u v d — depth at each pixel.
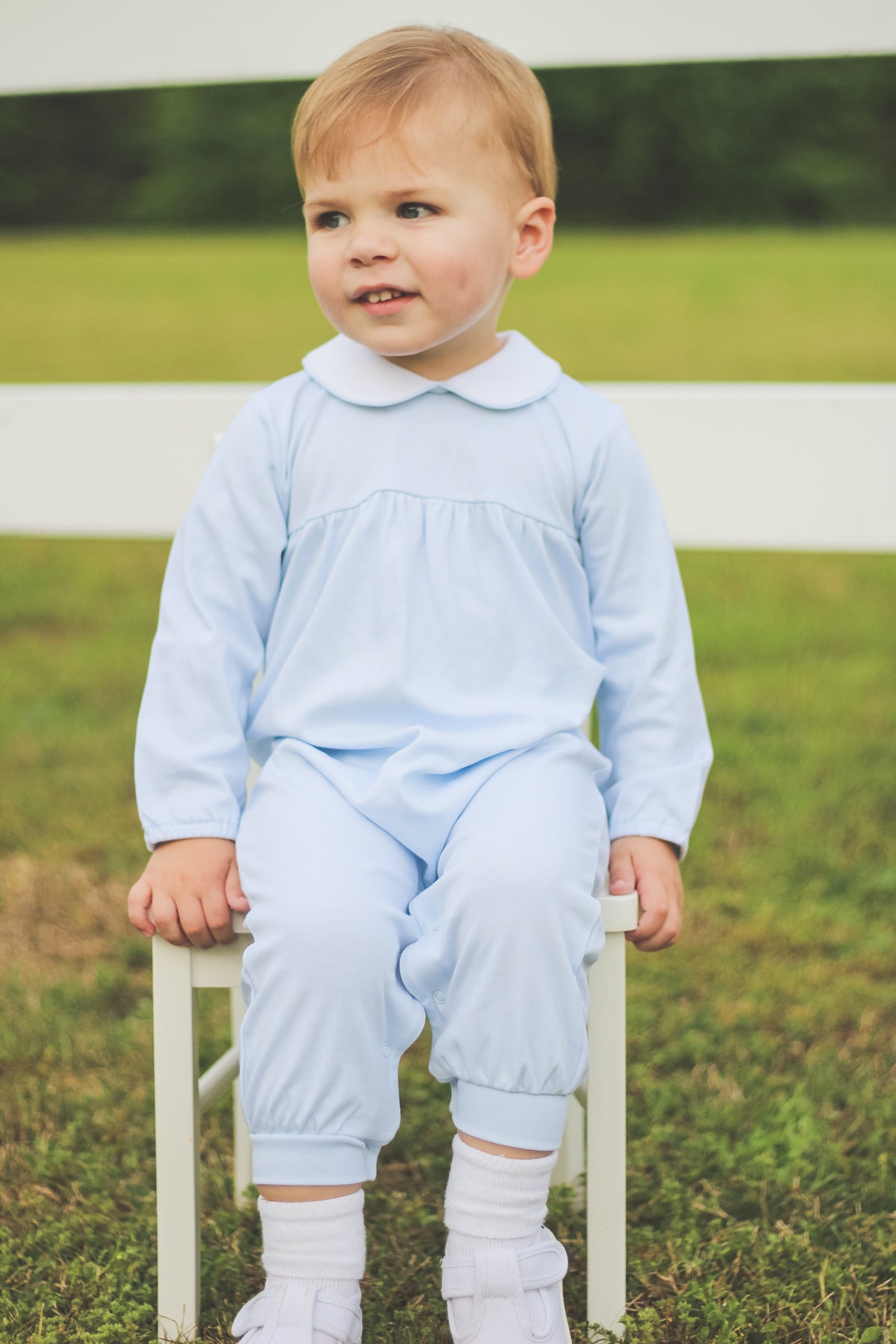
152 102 13.12
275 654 1.45
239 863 1.30
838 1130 1.73
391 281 1.34
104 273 10.71
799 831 2.74
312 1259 1.20
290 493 1.45
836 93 12.66
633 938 1.33
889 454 1.89
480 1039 1.21
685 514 1.96
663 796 1.39
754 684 3.63
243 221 13.29
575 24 1.89
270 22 1.95
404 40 1.42
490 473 1.42
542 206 1.43
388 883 1.28
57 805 2.89
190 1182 1.32
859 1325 1.38
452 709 1.36
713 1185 1.62
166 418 2.04
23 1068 1.90
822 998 2.09
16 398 2.09
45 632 4.14
